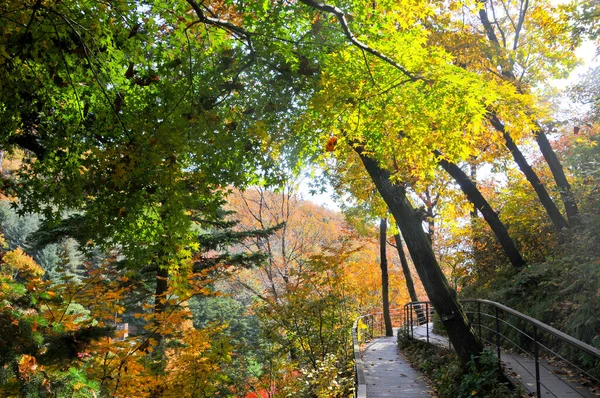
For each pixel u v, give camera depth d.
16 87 6.03
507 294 10.92
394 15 6.59
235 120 6.71
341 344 11.40
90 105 6.95
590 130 13.57
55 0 5.73
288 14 6.23
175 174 6.13
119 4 5.78
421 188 11.65
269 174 7.41
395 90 7.20
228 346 7.95
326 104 6.96
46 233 12.71
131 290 13.30
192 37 6.57
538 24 12.59
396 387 8.28
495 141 13.60
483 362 7.16
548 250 14.21
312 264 11.64
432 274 8.62
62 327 5.86
